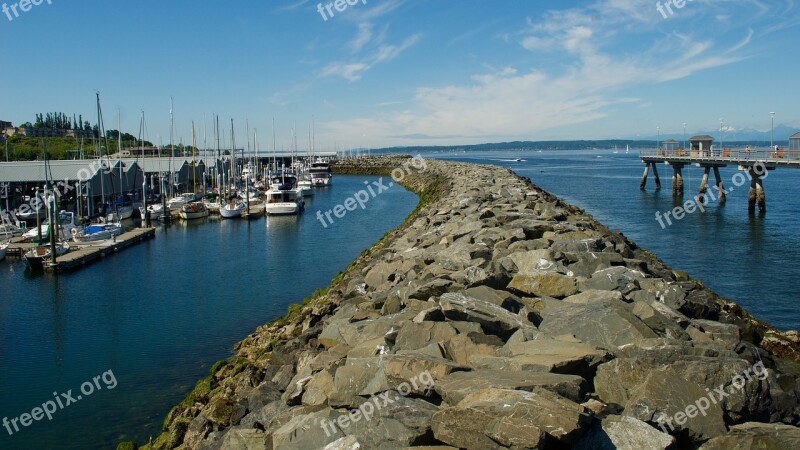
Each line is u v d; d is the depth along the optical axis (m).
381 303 14.05
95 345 19.20
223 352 18.27
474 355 9.12
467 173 61.50
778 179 75.56
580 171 104.94
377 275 17.66
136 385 16.03
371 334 11.64
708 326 11.01
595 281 12.66
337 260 32.38
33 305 24.02
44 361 17.92
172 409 13.55
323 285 26.62
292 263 31.69
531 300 12.21
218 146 75.38
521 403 6.82
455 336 9.65
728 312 13.88
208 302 23.97
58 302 24.36
